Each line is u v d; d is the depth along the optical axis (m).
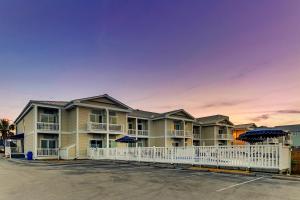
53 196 8.63
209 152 17.47
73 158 31.53
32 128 32.94
